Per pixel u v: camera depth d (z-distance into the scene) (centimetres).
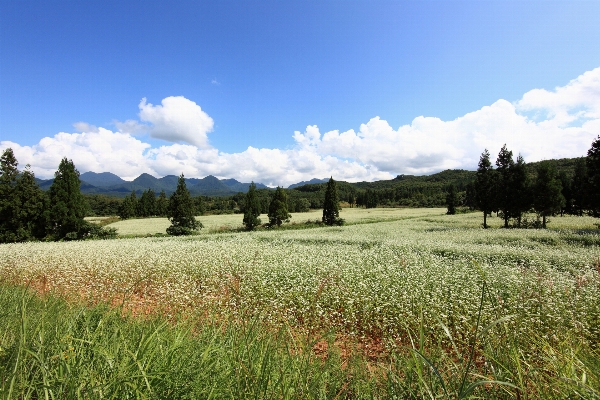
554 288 768
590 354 321
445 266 1177
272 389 251
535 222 3234
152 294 881
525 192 3014
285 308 791
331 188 4294
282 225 4262
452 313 683
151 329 349
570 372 266
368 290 864
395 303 765
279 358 315
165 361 272
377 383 316
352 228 3378
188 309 738
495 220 3959
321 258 1377
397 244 1880
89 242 2516
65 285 1045
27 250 1884
